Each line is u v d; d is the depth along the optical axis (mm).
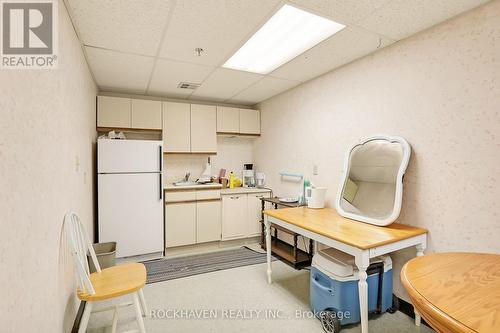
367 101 2332
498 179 1513
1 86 795
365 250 1518
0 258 753
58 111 1399
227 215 3676
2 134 789
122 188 2961
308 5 1613
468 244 1644
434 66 1819
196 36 2016
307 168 3141
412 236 1748
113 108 3225
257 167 4316
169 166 3908
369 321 1889
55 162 1331
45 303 1133
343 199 2357
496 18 1512
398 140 2004
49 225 1213
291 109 3428
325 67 2650
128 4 1599
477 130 1600
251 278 2619
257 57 2438
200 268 2879
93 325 1850
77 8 1622
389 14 1689
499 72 1504
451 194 1729
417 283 926
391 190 2006
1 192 770
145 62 2516
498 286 904
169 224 3322
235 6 1635
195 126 3715
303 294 2295
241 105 4402
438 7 1603
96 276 1679
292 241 3479
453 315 735
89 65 2562
